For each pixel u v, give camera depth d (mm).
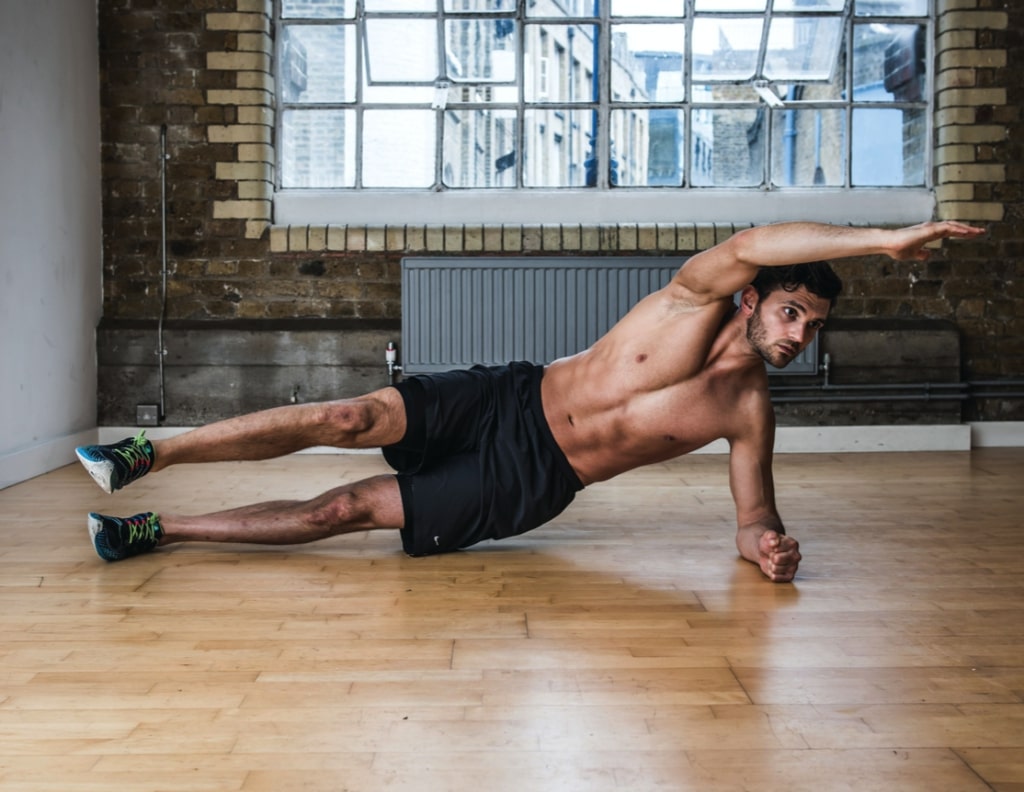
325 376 5090
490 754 1528
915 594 2432
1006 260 5191
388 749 1546
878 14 5223
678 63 5238
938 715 1680
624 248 5121
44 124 4453
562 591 2463
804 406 5141
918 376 5145
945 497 3799
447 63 5219
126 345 5055
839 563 2752
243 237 5109
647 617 2242
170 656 1976
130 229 5102
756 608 2312
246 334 5066
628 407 2598
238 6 5043
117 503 3672
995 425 5238
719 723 1645
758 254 2162
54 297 4570
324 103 5223
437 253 5125
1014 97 5145
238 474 4414
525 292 5066
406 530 2729
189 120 5078
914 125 5309
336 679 1846
